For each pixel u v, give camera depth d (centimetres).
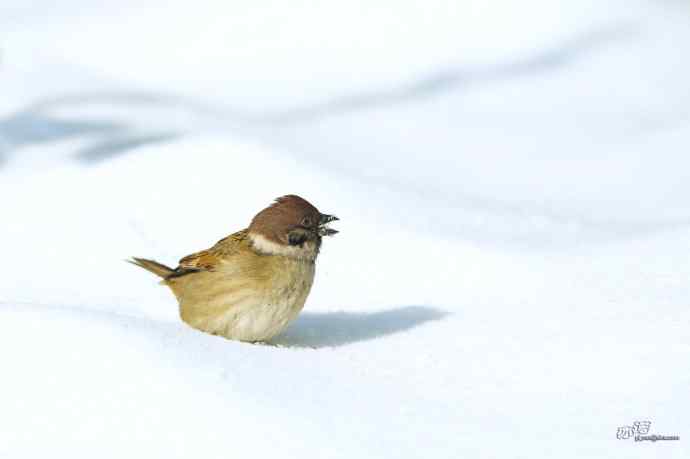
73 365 718
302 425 679
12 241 1342
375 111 2206
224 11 2730
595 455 694
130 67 2470
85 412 675
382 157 1909
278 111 2227
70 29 2652
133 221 1430
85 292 1164
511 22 2670
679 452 702
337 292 1219
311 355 894
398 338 1008
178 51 2567
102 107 2127
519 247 1362
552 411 788
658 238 1290
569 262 1258
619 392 829
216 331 972
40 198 1508
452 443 693
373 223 1430
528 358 919
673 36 2605
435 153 1967
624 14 2705
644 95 2295
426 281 1242
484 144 2031
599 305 1059
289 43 2609
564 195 1755
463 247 1335
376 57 2542
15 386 699
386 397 779
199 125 1966
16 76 2327
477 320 1065
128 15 2733
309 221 962
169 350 754
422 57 2544
